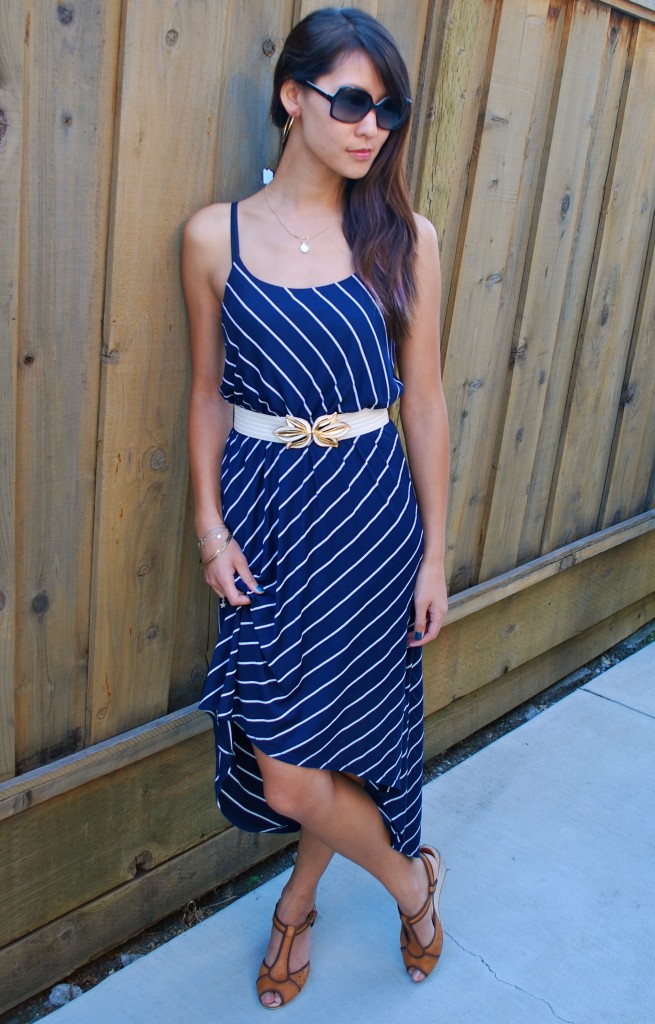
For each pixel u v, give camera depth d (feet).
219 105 5.62
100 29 4.90
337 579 5.46
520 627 10.21
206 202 5.74
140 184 5.33
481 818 8.57
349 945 7.03
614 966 7.07
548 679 11.28
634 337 10.44
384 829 6.23
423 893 6.68
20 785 5.66
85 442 5.62
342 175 5.19
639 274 10.12
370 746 5.88
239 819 6.39
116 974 6.58
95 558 5.88
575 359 9.62
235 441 5.65
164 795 6.88
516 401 8.90
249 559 5.55
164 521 6.20
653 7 8.59
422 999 6.61
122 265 5.39
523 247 8.37
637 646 12.69
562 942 7.25
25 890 6.14
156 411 5.90
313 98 5.02
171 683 6.82
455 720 9.84
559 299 8.98
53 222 5.03
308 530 5.40
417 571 6.10
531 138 8.00
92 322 5.41
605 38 8.30
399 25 6.54
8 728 5.67
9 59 4.53
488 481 9.06
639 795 9.12
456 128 7.10
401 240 5.48
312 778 5.67
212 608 6.90
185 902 7.34
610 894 7.81
